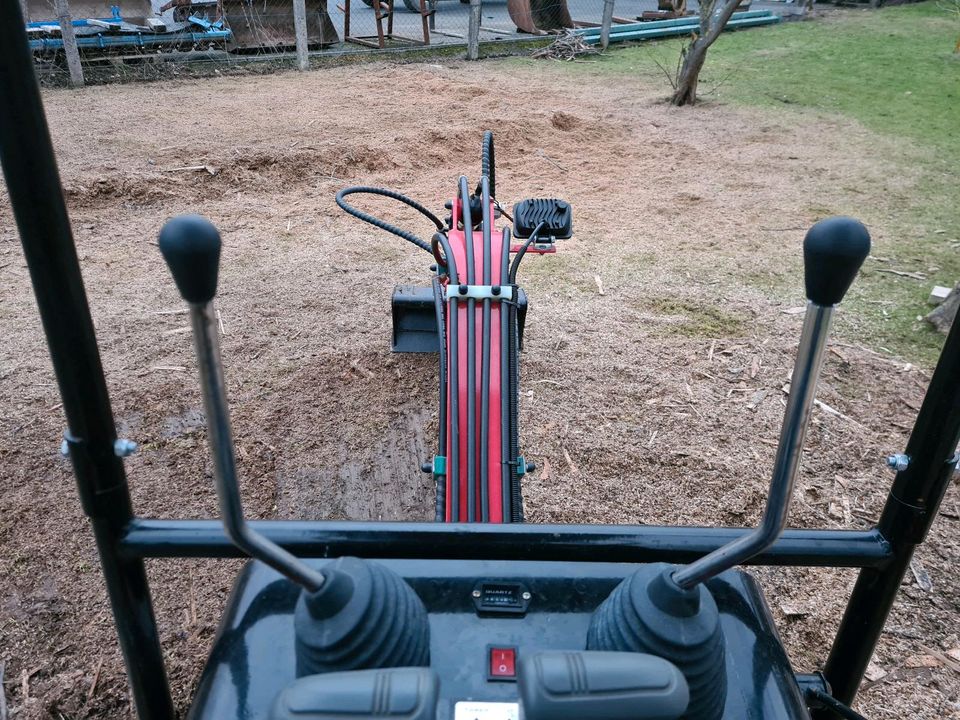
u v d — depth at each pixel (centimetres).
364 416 298
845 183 563
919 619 216
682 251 450
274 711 73
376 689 72
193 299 67
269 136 620
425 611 97
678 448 282
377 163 575
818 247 71
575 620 102
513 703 91
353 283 401
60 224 90
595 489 262
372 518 251
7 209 472
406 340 319
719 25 734
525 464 186
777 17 1203
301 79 845
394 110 709
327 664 85
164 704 125
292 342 344
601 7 1402
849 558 115
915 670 201
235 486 77
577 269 423
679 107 766
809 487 266
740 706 96
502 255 207
